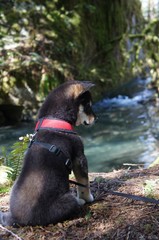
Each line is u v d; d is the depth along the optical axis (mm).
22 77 2746
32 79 2785
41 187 911
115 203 1034
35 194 913
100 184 1184
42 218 923
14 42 2846
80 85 979
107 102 3373
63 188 936
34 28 2982
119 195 1061
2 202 1149
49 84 2797
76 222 943
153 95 3451
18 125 2645
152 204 1008
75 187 1175
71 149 956
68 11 3332
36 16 3051
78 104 988
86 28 3475
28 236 906
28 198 917
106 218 958
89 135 2506
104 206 1018
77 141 970
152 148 2172
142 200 1017
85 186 1005
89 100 1023
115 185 1171
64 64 2959
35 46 2896
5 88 2656
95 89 3307
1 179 1331
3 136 2420
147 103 3266
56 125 962
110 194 1092
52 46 2961
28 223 930
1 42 2795
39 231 919
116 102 3371
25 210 921
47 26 3043
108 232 898
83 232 909
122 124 2717
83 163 976
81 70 3098
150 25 3553
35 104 2750
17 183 947
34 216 921
